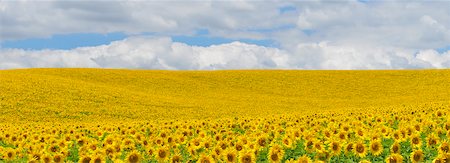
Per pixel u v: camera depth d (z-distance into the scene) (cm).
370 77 8062
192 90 6912
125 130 2027
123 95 5566
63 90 5459
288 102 5972
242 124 2442
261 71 8562
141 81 7300
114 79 7312
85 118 4362
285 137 1556
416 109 3061
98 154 1288
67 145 1673
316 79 7906
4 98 4903
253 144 1420
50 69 7912
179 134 1786
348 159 1383
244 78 7912
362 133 1561
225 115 4653
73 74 7506
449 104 3400
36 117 4303
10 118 4206
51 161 1356
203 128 2409
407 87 7231
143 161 1430
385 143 1638
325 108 5353
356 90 7131
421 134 1848
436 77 7781
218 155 1308
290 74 8281
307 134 1592
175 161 1281
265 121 2723
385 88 7231
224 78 7900
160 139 1620
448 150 1222
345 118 2447
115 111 4688
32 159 1341
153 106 5088
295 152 1591
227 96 6481
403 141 1556
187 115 4619
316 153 1446
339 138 1466
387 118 2242
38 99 4975
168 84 7219
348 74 8356
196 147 1473
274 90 7169
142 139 1680
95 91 5600
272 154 1287
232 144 1515
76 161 1605
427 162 1284
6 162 1485
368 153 1430
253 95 6650
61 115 4438
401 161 1134
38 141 1798
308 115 3253
